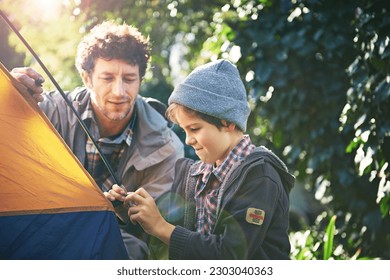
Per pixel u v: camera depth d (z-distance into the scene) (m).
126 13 5.37
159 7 5.48
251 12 4.05
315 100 3.93
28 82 2.29
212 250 2.05
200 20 5.48
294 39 3.86
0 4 5.54
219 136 2.14
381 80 3.18
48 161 2.18
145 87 8.27
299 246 3.89
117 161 2.77
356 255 3.72
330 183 3.99
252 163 2.10
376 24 3.13
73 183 2.18
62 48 5.96
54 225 2.16
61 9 5.41
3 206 2.15
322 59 3.90
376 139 3.23
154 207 2.14
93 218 2.19
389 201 3.17
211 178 2.21
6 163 2.16
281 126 4.07
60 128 2.73
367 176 3.82
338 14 3.75
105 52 2.54
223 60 2.24
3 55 6.22
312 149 4.02
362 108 3.30
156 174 2.77
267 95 3.95
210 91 2.12
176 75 8.33
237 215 2.05
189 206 2.29
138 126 2.78
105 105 2.60
